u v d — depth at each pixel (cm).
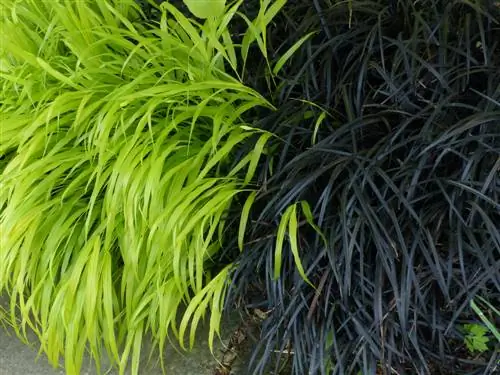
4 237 106
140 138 107
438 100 99
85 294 104
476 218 95
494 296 95
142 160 103
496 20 99
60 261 113
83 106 103
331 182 96
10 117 110
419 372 99
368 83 104
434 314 96
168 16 119
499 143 94
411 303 95
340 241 97
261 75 111
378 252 93
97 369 110
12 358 122
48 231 111
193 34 102
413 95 101
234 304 110
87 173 109
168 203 102
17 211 106
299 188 98
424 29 99
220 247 109
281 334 102
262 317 111
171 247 104
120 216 110
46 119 103
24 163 106
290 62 110
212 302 110
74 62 115
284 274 100
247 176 103
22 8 113
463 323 98
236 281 107
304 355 100
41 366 120
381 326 93
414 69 99
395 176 95
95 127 105
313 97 106
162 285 104
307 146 107
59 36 115
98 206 113
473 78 101
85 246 105
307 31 108
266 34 111
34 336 124
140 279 109
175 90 100
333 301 99
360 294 97
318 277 100
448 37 102
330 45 106
